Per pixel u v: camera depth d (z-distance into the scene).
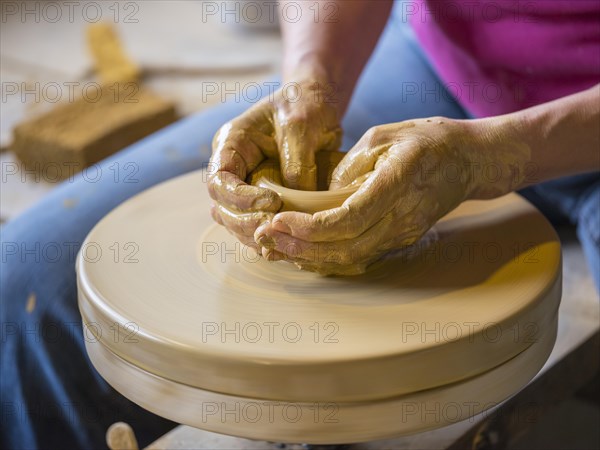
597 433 1.51
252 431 0.73
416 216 0.83
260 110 0.95
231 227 0.84
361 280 0.84
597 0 1.17
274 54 3.17
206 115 1.54
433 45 1.41
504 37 1.29
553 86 1.30
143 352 0.75
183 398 0.75
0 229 1.34
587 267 1.28
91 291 0.82
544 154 0.93
